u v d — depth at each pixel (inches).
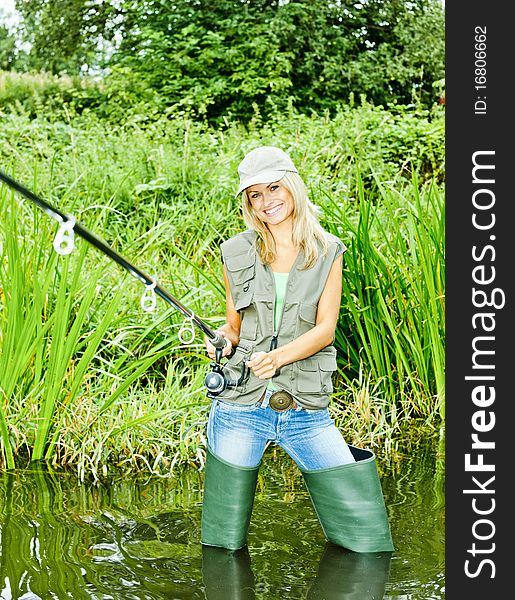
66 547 127.4
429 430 181.5
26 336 162.1
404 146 351.6
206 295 205.8
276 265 126.3
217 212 265.3
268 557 124.1
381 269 189.5
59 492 150.4
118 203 263.3
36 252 170.1
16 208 186.5
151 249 221.3
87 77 532.1
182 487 153.9
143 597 111.9
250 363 121.0
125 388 165.5
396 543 128.9
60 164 305.7
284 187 123.0
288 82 474.0
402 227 211.9
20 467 161.8
